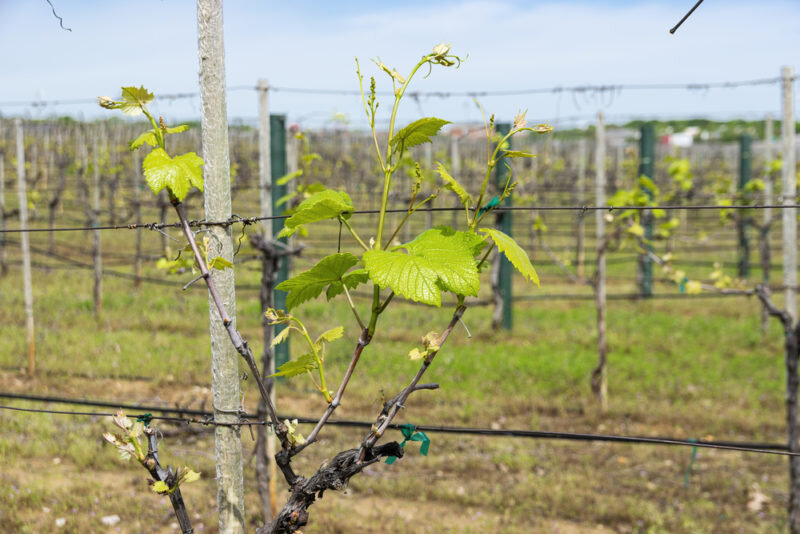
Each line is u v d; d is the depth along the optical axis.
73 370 9.02
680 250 19.16
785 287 5.59
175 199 2.03
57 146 21.34
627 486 6.47
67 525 5.29
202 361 9.54
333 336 2.03
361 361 9.66
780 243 19.22
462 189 2.00
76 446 6.76
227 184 2.32
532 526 5.61
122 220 16.16
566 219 22.77
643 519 5.75
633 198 7.96
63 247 18.77
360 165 20.84
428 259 1.79
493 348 10.70
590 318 12.88
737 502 6.19
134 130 22.73
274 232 8.18
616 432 7.79
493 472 6.71
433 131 1.92
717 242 20.69
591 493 6.21
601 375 8.30
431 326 11.78
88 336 10.48
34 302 12.55
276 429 2.04
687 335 11.73
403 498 6.18
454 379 9.22
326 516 5.66
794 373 5.39
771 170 10.51
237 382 2.38
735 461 7.11
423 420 7.84
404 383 8.88
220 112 2.27
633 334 11.67
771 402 8.52
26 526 5.23
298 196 6.68
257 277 15.23
